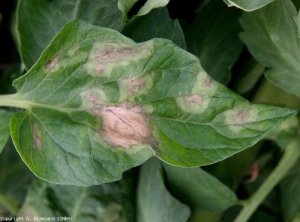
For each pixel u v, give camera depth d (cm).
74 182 16
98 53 16
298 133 20
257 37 19
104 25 19
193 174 20
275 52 19
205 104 15
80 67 16
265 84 21
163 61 15
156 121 16
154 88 15
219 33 21
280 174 21
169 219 21
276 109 15
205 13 21
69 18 21
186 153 15
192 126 15
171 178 21
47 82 17
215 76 21
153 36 17
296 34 17
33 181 25
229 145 15
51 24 21
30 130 17
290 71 19
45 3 21
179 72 15
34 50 22
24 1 21
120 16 18
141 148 16
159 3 16
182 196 21
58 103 17
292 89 19
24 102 17
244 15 19
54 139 17
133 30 17
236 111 15
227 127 15
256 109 15
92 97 16
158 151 15
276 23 18
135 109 16
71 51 16
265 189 21
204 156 15
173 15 21
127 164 16
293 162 21
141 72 16
